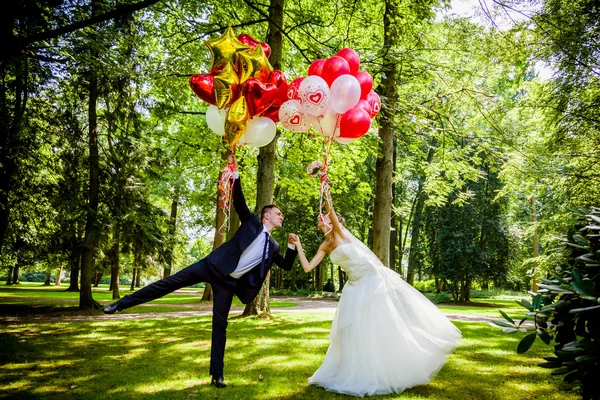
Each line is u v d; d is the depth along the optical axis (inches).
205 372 182.2
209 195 732.0
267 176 387.5
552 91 476.7
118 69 412.2
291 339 269.3
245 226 168.7
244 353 224.8
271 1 376.2
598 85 448.5
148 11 468.4
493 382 170.7
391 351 157.8
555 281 105.7
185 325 346.9
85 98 563.5
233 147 169.9
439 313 176.4
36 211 549.6
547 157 470.0
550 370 192.1
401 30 359.3
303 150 499.2
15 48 196.4
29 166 504.7
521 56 402.0
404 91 439.8
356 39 429.1
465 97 423.8
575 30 397.4
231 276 164.6
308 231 1080.2
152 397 146.1
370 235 1051.3
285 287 1359.5
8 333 298.0
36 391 152.9
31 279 1872.5
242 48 149.8
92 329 322.3
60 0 240.2
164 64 491.5
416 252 1023.0
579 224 121.5
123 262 1038.4
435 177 515.2
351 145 465.7
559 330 106.2
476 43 383.2
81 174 555.5
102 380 168.7
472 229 879.7
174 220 874.8
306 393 152.7
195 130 558.6
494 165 450.0
